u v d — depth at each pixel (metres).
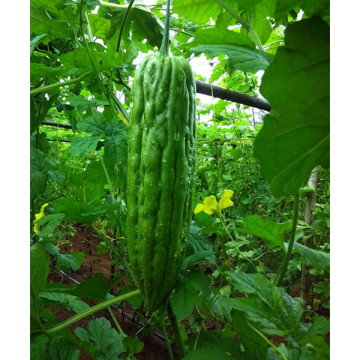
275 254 2.57
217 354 0.83
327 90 0.55
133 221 1.00
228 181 2.89
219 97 1.63
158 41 1.89
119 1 1.89
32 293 1.09
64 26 1.54
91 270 3.51
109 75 1.42
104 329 1.54
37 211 2.17
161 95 0.97
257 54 0.90
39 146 1.93
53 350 1.17
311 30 0.53
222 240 2.43
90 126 1.28
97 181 1.51
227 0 1.27
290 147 0.60
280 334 0.67
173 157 0.96
